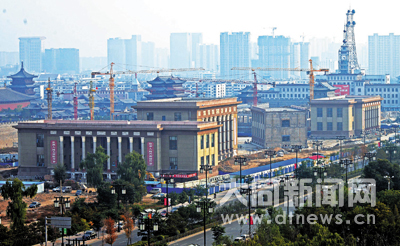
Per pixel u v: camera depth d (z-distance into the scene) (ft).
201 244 612.70
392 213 609.01
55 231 628.69
